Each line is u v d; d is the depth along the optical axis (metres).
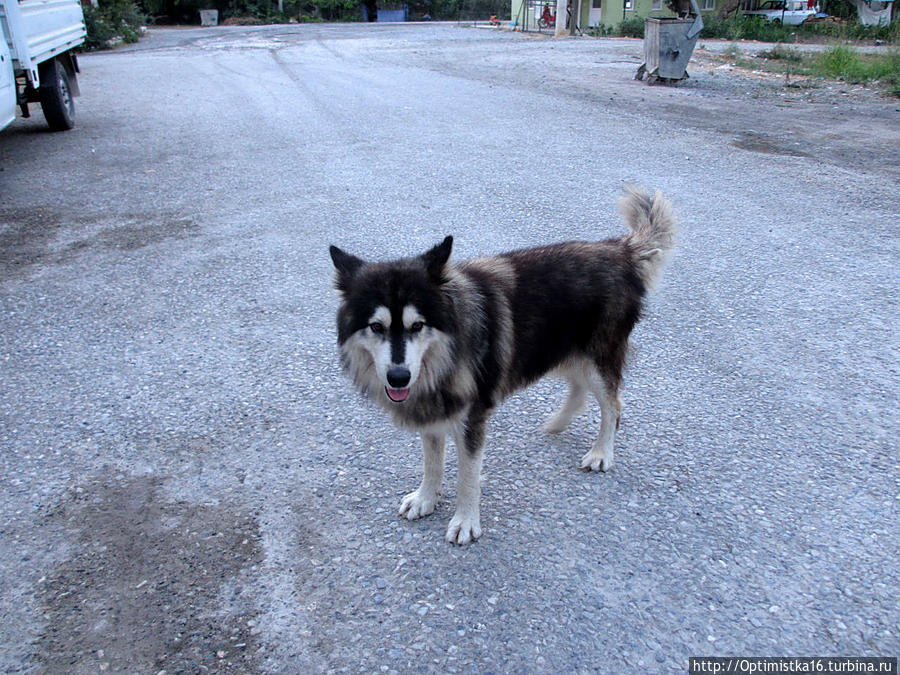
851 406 4.04
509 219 7.13
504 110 12.48
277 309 5.42
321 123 11.83
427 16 49.75
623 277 3.57
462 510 3.18
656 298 5.43
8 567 3.02
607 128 10.97
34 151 10.41
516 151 9.73
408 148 10.09
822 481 3.44
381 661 2.54
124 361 4.74
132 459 3.74
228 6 45.06
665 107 12.50
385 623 2.71
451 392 3.02
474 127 11.27
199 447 3.84
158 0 43.09
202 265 6.27
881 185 7.88
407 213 7.42
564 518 3.28
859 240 6.38
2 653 2.60
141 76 17.91
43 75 11.09
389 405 3.12
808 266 5.89
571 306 3.42
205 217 7.52
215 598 2.84
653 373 4.47
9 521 3.29
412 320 2.85
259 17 44.47
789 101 13.00
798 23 32.41
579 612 2.74
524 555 3.06
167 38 30.84
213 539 3.17
